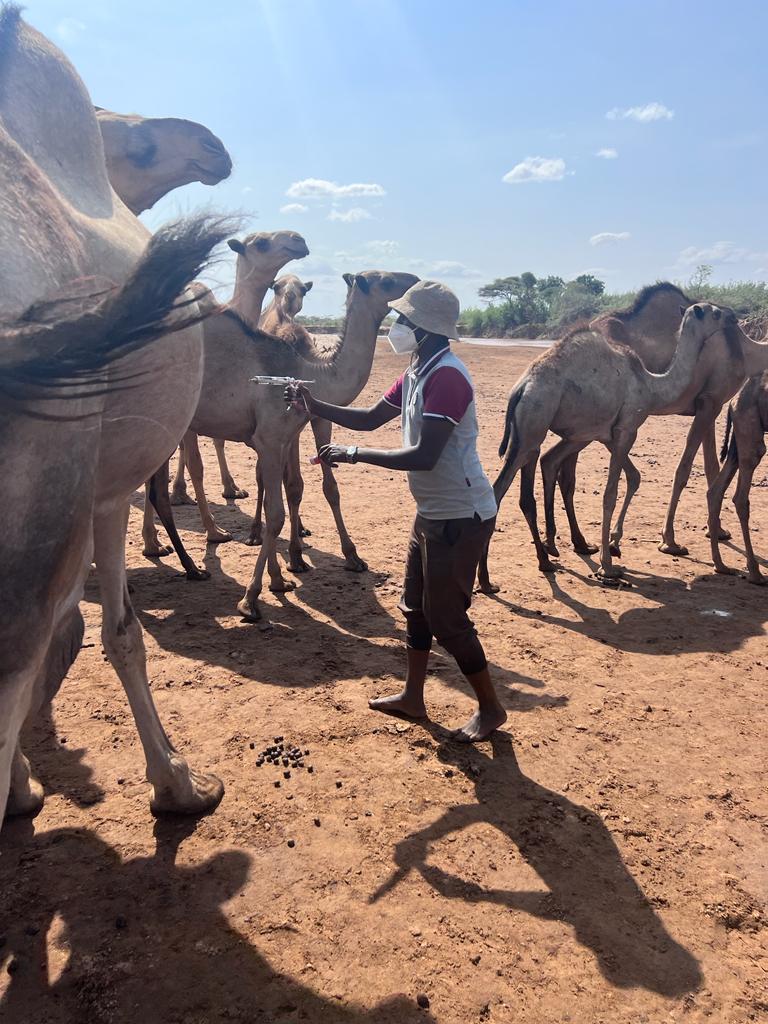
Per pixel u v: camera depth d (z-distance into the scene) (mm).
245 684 4484
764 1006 2500
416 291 3416
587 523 8258
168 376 2572
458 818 3379
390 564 6727
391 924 2760
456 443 3479
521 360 26000
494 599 6066
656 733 4160
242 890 2879
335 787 3549
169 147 5730
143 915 2734
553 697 4500
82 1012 2354
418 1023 2375
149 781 3219
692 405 7430
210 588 6020
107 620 2953
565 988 2531
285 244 8328
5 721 1628
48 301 1425
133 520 7887
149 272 1402
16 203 1677
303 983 2496
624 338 8289
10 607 1576
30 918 2697
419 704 4180
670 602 6117
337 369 6301
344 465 10805
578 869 3098
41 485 1582
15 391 1348
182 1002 2400
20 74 2420
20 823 3197
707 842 3301
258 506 6996
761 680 4816
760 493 9617
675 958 2680
